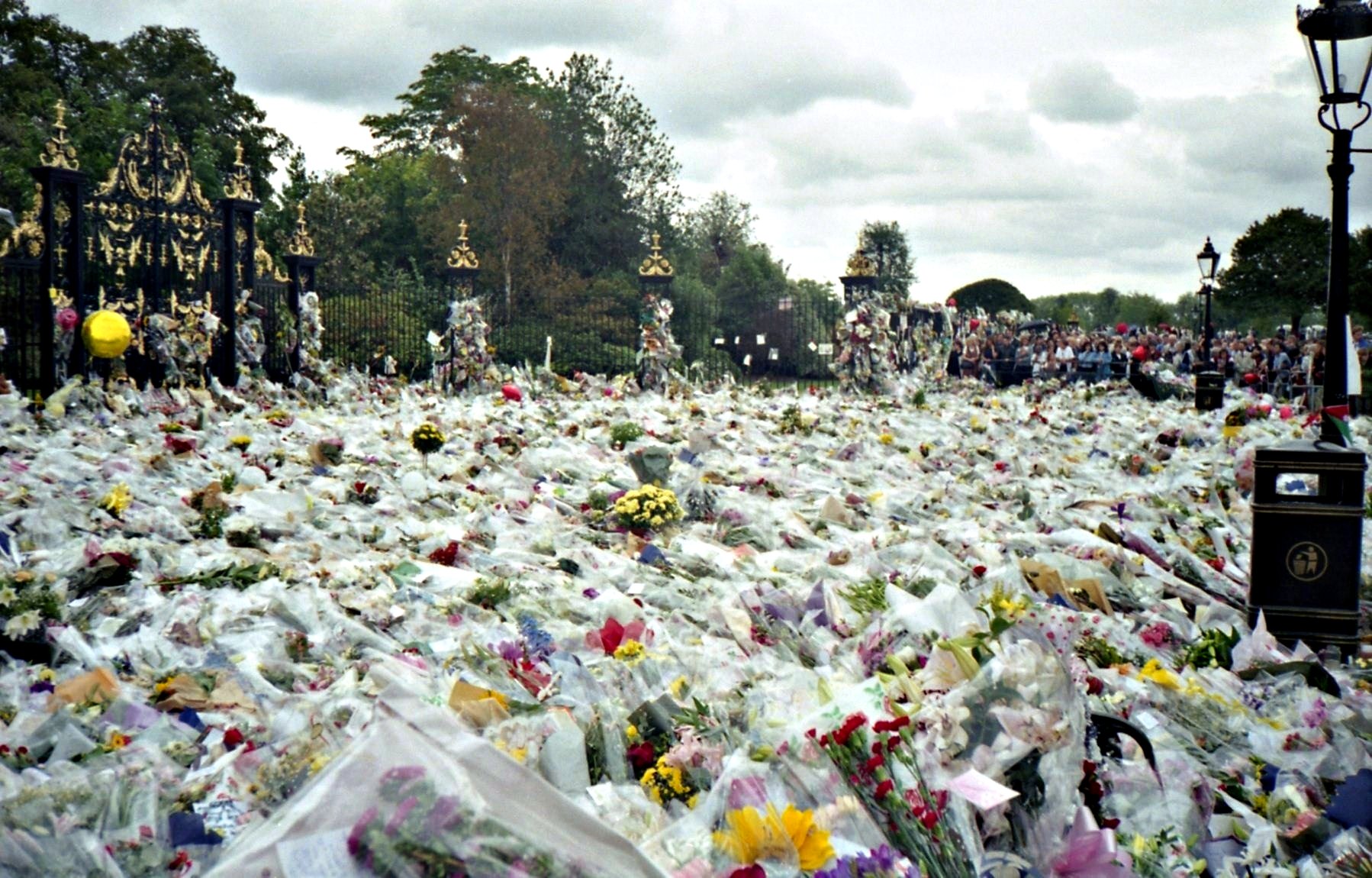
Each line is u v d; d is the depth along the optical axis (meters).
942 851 2.91
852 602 6.00
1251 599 6.98
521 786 1.84
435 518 9.13
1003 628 3.84
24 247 16.62
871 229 52.72
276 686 4.77
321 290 25.78
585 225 51.44
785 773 2.81
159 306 18.28
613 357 29.92
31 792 3.05
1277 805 4.20
